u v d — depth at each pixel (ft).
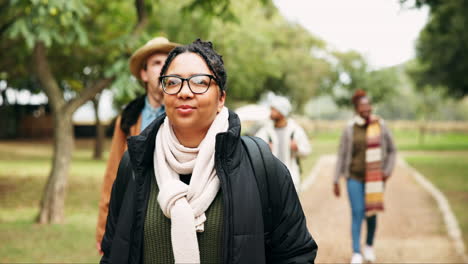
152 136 6.26
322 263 20.68
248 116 31.42
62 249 22.47
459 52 82.12
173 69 6.09
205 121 6.05
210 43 6.38
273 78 101.30
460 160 84.33
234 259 5.76
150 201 6.15
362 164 19.81
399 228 28.40
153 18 28.96
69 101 29.19
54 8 20.45
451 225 29.25
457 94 106.01
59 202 29.25
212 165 5.98
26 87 45.47
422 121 158.40
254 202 5.99
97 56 35.50
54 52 34.76
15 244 23.20
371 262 20.76
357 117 20.21
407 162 80.33
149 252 6.07
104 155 94.38
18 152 94.43
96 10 32.09
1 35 28.71
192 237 5.69
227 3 26.32
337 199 40.37
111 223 6.66
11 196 40.06
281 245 6.37
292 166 18.61
